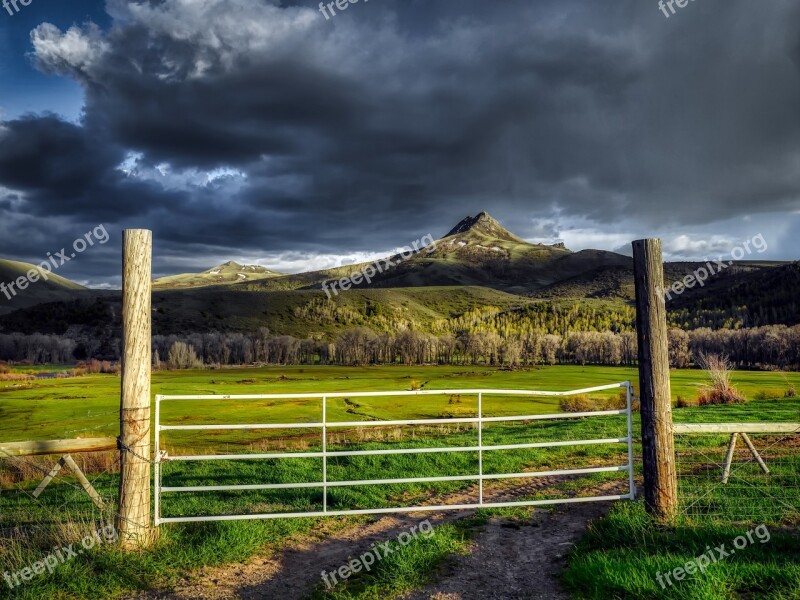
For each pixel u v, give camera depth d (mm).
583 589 4902
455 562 5816
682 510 6730
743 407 19109
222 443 24781
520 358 139000
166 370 112562
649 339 6766
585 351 135250
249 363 134625
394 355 140625
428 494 9102
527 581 5277
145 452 6469
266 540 6855
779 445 11484
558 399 58562
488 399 59531
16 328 136125
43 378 88688
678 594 4457
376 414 48000
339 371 115312
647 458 6738
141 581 5543
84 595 5285
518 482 9680
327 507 8305
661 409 6699
